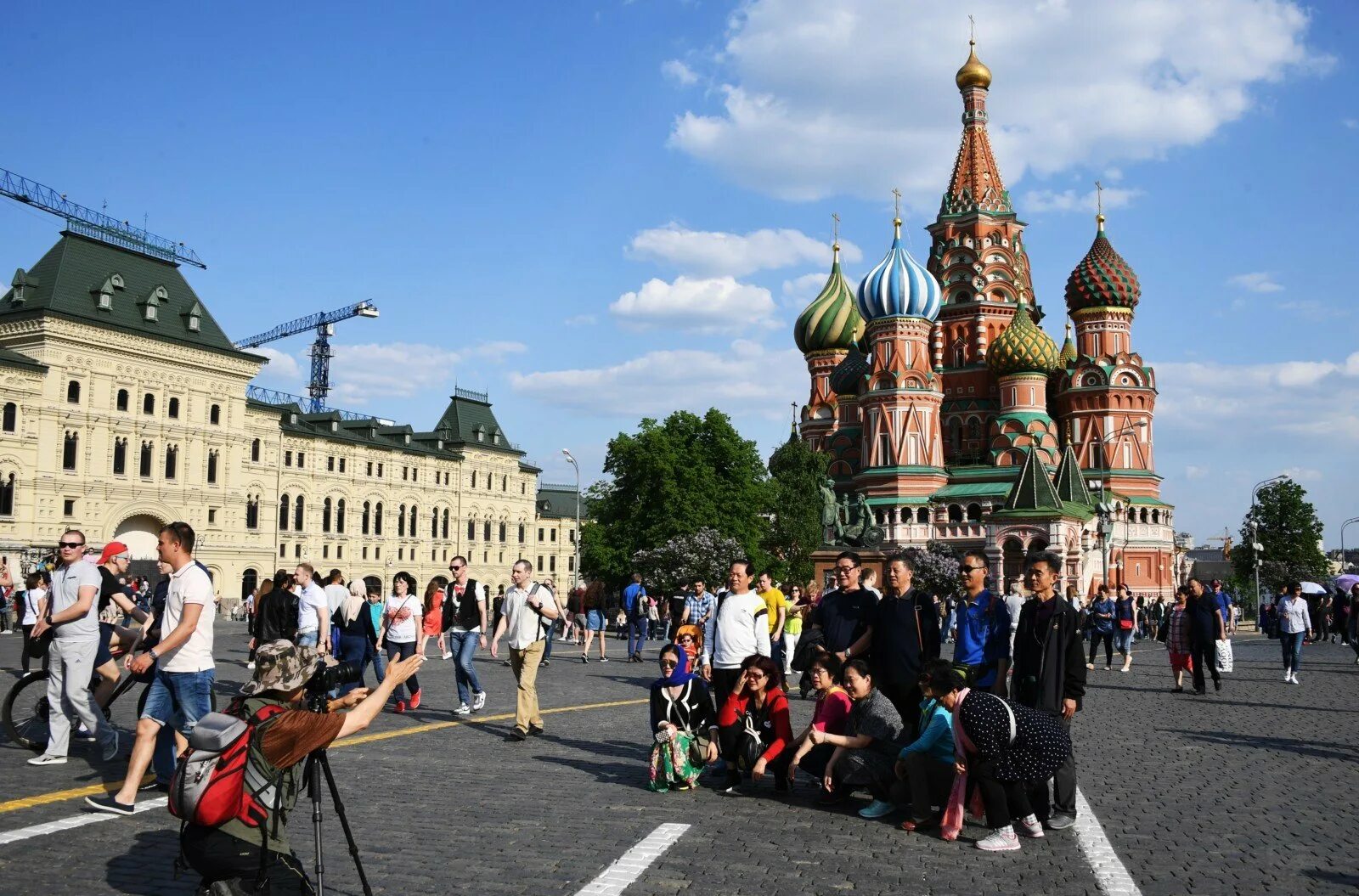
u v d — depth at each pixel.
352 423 112.12
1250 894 8.98
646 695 24.84
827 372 123.75
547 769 14.45
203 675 12.00
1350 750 17.05
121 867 9.27
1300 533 119.38
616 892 8.75
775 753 12.77
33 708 18.92
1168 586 108.06
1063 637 11.62
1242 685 29.44
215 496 90.19
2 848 9.82
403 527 113.31
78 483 79.50
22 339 78.62
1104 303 110.88
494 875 9.21
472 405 125.88
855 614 13.91
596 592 36.12
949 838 10.88
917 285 107.81
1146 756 16.38
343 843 10.23
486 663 33.91
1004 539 87.81
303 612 20.83
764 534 88.19
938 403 108.12
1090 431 109.81
